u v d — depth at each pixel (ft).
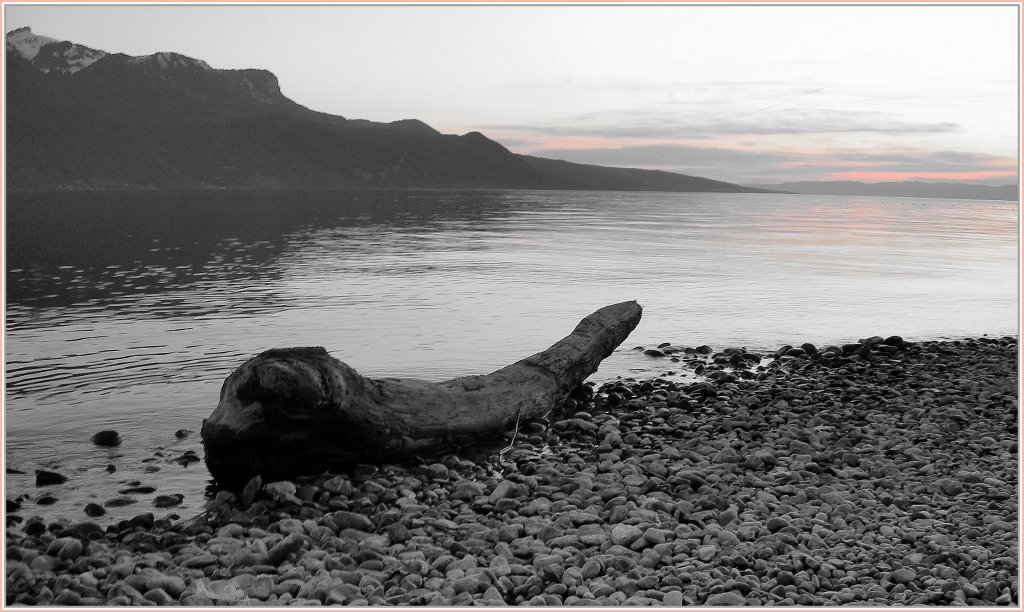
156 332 56.85
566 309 70.03
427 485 29.35
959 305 77.46
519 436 35.76
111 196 471.62
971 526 24.75
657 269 103.40
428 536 24.04
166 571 21.81
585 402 41.73
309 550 23.13
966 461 31.27
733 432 35.14
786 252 134.82
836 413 38.52
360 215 259.60
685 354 53.72
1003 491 27.76
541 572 21.30
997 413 38.55
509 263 108.06
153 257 109.40
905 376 46.93
